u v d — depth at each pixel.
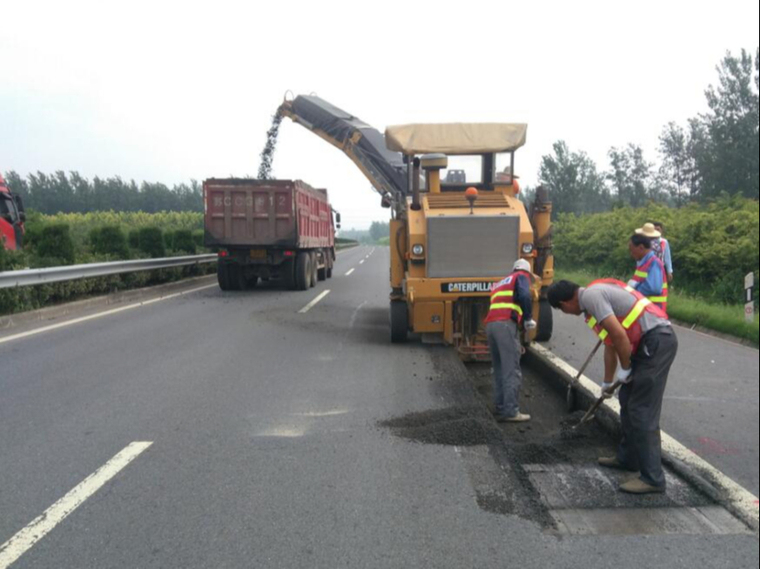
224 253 15.84
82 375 6.67
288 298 14.45
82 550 3.12
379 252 51.16
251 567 2.98
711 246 13.59
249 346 8.39
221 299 14.09
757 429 5.07
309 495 3.76
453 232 7.64
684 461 4.32
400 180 14.48
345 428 5.00
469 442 4.70
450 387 6.27
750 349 8.58
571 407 5.92
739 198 16.44
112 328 9.68
